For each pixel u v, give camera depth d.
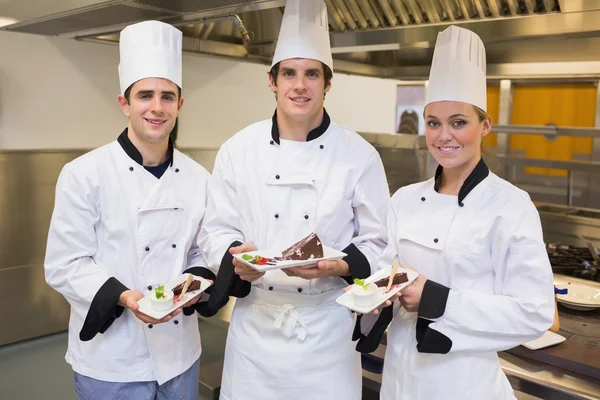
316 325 1.32
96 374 1.41
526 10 1.54
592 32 1.58
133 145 1.42
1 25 2.28
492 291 1.15
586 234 2.73
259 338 1.35
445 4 1.65
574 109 3.55
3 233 2.64
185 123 3.45
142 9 1.78
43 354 2.69
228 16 1.82
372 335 1.25
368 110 4.64
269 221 1.33
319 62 1.28
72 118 2.99
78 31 2.46
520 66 2.65
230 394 1.41
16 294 2.73
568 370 1.42
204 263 1.54
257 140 1.40
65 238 1.37
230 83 3.66
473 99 1.10
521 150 3.86
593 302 1.75
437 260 1.17
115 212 1.40
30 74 2.79
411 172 2.67
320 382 1.33
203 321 3.28
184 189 1.50
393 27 1.87
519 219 1.10
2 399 2.26
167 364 1.44
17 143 2.79
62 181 1.40
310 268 1.20
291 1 1.27
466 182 1.15
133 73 1.36
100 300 1.32
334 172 1.35
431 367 1.17
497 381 1.18
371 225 1.38
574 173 3.60
